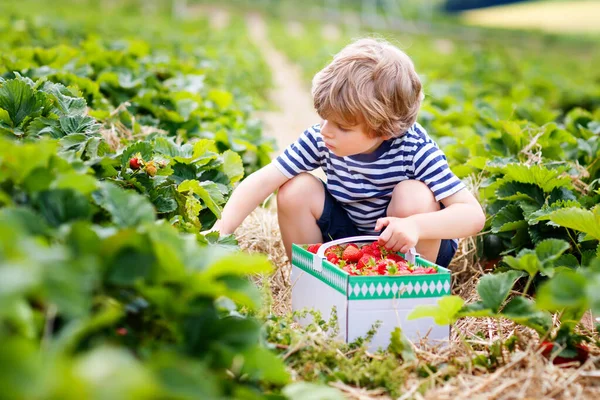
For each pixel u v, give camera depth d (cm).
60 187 197
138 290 187
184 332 191
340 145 301
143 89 560
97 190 221
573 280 204
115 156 306
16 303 152
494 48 2856
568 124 597
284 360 240
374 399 225
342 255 300
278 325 254
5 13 1542
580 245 341
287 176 329
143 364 167
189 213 312
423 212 302
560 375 238
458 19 6800
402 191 308
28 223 179
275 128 948
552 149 475
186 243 195
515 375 241
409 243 279
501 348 254
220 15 5222
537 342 269
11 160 200
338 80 291
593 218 286
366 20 5956
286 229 334
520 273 272
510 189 367
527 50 3603
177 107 533
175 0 4769
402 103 297
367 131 297
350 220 340
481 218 300
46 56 623
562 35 5062
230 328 196
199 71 796
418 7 7056
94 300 178
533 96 1097
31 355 131
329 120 299
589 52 4031
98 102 495
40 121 318
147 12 3762
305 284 297
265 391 208
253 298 192
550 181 360
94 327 167
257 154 520
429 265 280
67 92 373
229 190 358
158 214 316
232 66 1306
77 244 176
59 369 130
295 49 2669
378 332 261
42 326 172
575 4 7506
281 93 1550
